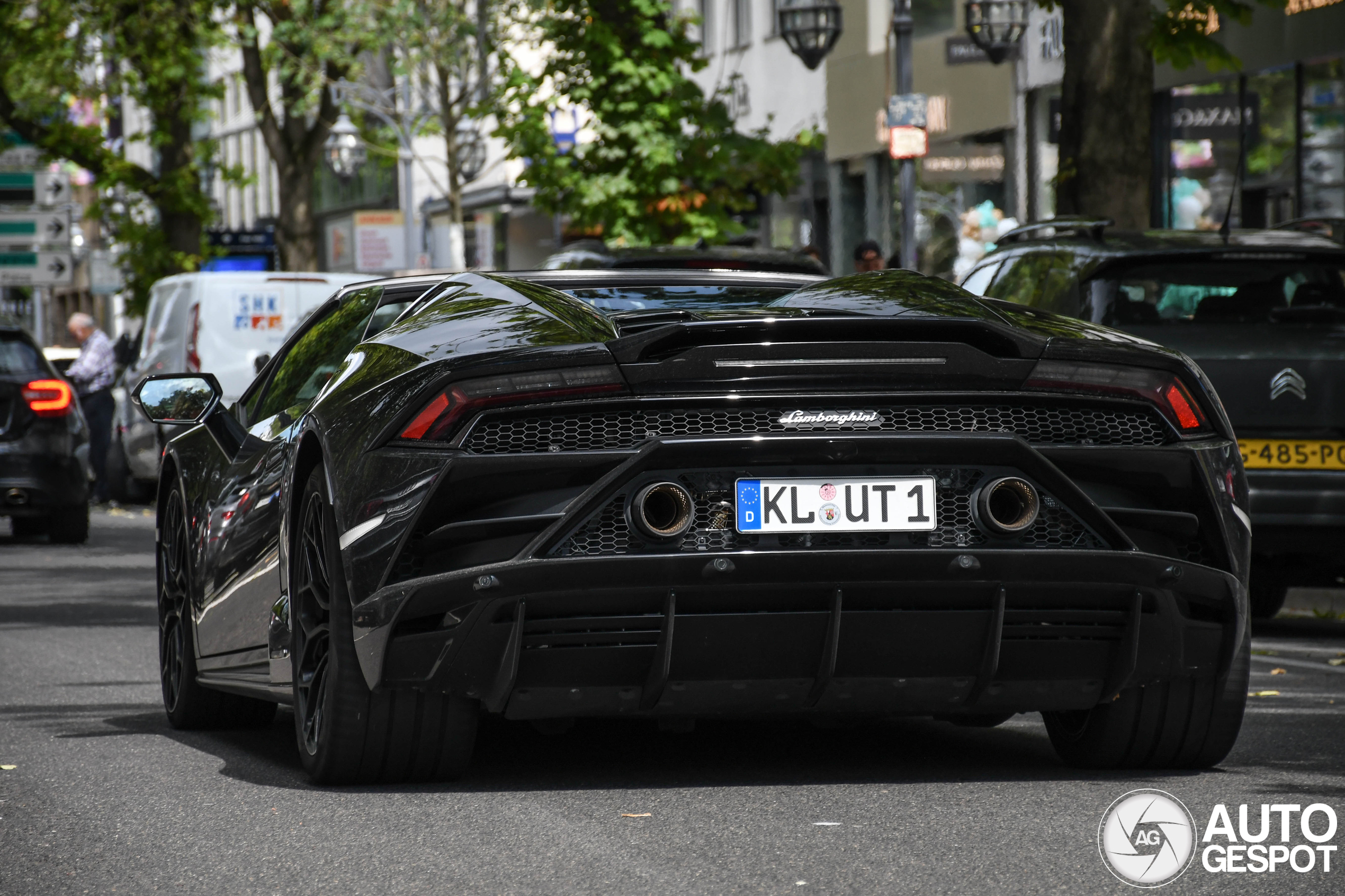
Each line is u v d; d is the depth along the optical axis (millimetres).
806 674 8422
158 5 49062
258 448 10516
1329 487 15984
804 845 7688
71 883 7332
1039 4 23625
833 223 51656
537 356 8258
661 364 8242
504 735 10695
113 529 32469
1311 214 32125
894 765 9656
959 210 44969
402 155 50188
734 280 10281
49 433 28562
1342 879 7145
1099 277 16344
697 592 8148
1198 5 22734
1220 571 8633
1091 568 8312
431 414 8273
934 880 7090
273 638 9539
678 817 8273
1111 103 22719
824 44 31219
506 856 7555
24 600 20250
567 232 33812
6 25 51062
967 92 44281
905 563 8180
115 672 14305
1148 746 9234
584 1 32500
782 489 8195
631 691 8430
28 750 10625
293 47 49656
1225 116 31891
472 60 48062
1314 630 17656
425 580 8180
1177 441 8625
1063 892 6902
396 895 6992
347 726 8719
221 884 7223
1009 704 8695
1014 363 8422
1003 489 8297
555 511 8141
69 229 53656
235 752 10508
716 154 32500
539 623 8188
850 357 8312
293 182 51125
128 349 42750
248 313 35625
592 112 32625
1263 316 16297
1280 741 10461
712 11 57562
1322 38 31562
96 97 52594
